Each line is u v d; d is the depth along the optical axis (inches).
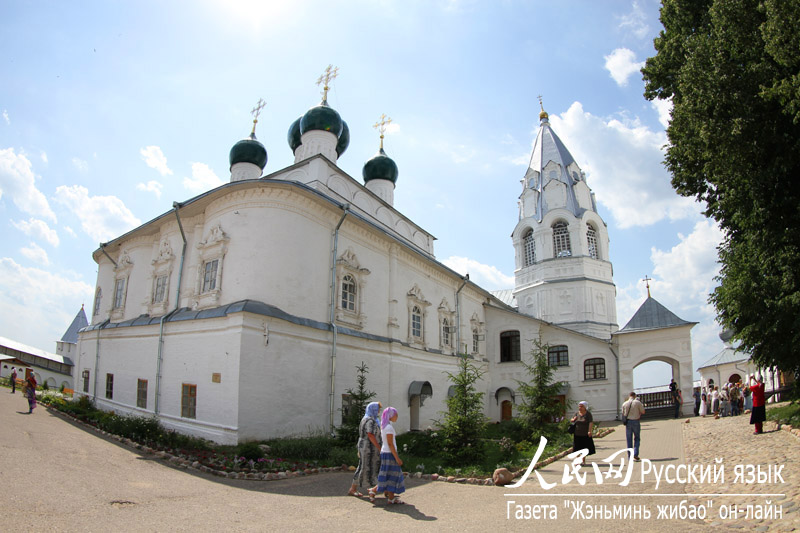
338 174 987.3
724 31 479.5
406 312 967.0
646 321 1217.4
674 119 577.6
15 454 413.4
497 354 1316.4
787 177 478.9
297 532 270.2
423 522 298.0
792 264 512.4
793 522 254.2
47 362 1939.0
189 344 692.1
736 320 613.6
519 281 1732.3
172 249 845.2
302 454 532.4
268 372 633.0
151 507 306.8
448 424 567.8
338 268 781.3
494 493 395.9
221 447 562.3
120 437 572.7
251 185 705.6
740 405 975.0
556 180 1692.9
